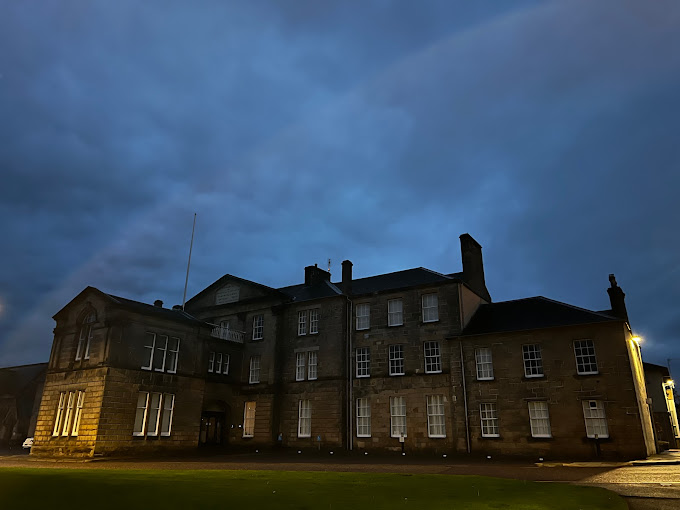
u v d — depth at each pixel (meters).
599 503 10.20
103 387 29.05
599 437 26.20
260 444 37.12
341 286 39.28
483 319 33.50
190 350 34.94
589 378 27.23
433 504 9.34
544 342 29.08
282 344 39.47
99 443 28.11
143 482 11.59
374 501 9.50
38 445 31.22
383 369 34.53
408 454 31.48
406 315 34.94
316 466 21.75
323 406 35.59
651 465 21.89
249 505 8.58
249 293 42.94
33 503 8.43
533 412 28.44
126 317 31.23
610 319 27.47
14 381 54.62
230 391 39.50
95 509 7.98
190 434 33.41
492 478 14.79
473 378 30.70
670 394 43.28
